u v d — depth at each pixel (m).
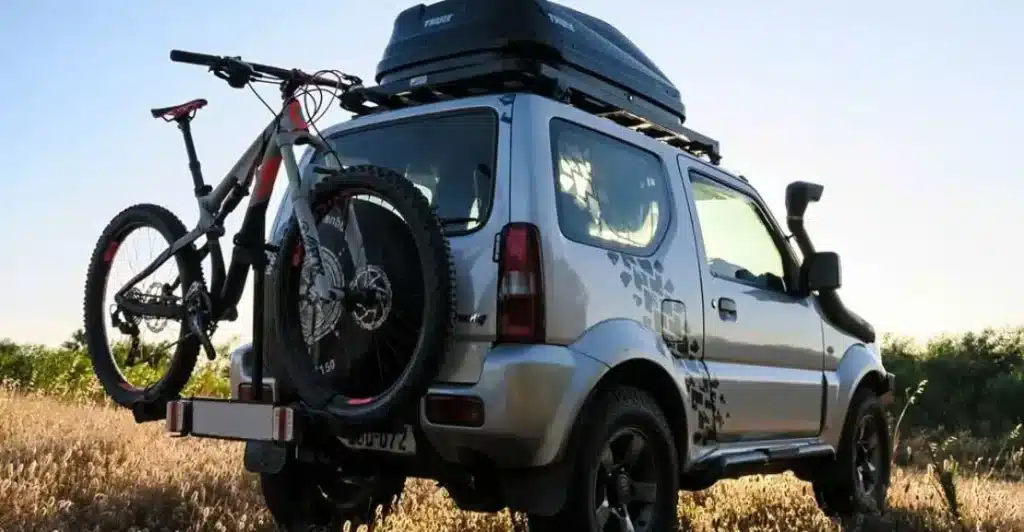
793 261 6.07
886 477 6.82
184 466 6.02
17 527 4.43
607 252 4.26
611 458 4.20
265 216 4.28
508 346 3.79
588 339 4.01
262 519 4.98
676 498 4.44
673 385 4.48
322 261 3.90
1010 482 10.05
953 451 12.25
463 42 4.61
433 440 3.83
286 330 3.95
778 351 5.55
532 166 3.99
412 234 3.72
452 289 3.66
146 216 4.62
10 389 11.59
